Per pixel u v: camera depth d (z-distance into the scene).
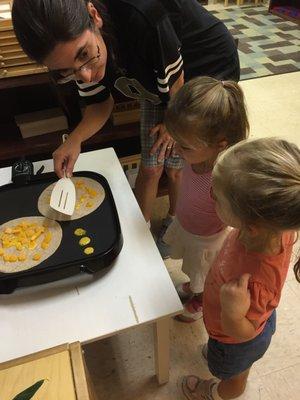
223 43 1.14
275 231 0.63
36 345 0.77
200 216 1.04
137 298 0.85
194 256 1.13
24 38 0.74
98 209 1.01
